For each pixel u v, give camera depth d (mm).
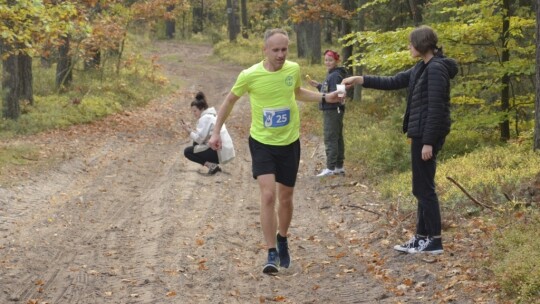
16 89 17484
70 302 5773
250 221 8961
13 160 12539
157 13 29453
